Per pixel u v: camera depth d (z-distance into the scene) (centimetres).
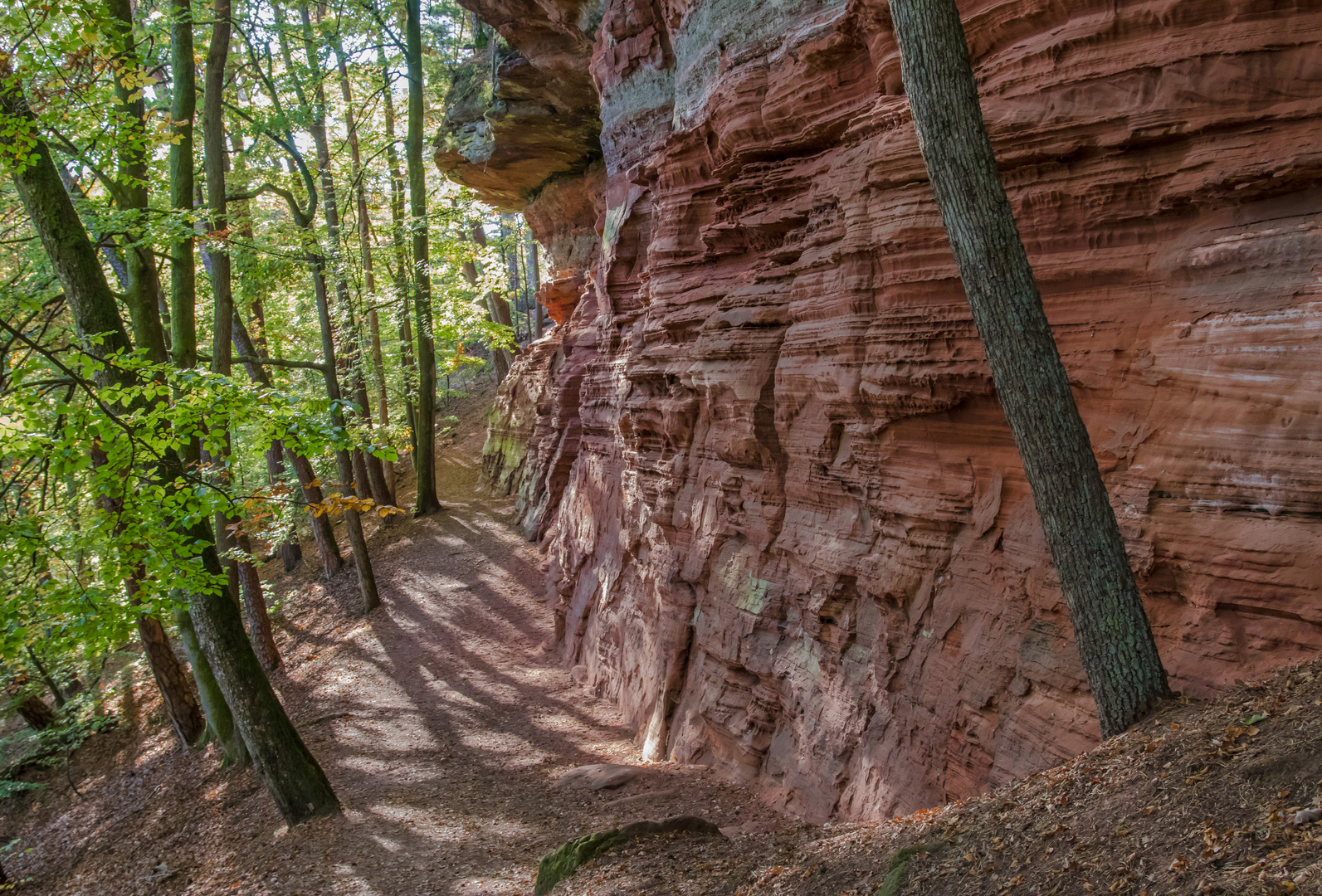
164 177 1755
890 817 879
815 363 1062
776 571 1180
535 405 2888
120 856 1569
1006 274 608
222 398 808
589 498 2039
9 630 722
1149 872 435
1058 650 745
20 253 1630
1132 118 730
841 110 1093
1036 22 811
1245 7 675
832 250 1037
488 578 2483
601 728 1596
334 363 2498
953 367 861
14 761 2203
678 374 1411
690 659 1391
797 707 1088
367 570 2478
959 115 612
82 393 1180
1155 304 736
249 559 1625
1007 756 759
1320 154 626
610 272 1823
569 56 2098
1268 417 627
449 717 1769
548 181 2722
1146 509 693
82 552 985
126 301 1320
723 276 1362
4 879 1670
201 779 1767
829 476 1073
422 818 1277
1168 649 658
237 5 2283
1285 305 633
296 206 2527
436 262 3152
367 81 2972
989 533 848
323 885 1122
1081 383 771
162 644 2008
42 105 935
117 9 1138
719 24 1307
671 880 756
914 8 619
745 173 1263
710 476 1328
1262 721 503
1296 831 402
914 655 909
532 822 1191
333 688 2042
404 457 3809
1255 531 620
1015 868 511
